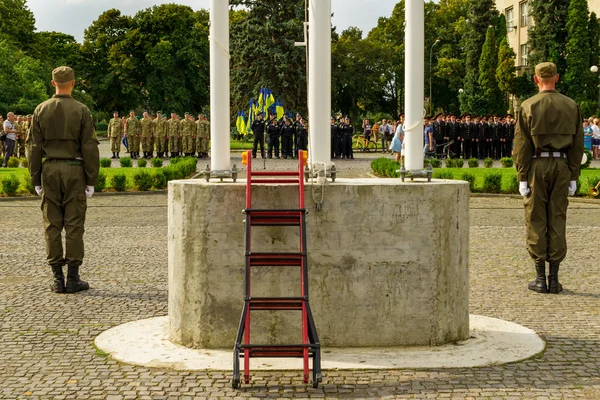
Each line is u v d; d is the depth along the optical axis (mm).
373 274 6535
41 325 7609
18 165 32281
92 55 82250
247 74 51281
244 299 5902
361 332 6570
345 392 5480
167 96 77312
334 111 87875
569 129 8945
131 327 7406
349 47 83375
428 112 88312
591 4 56906
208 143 40188
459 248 6684
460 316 6770
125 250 12414
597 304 8617
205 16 80750
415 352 6430
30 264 11234
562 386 5621
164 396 5434
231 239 6516
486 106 68812
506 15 71688
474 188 22641
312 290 6527
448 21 91188
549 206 9227
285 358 6285
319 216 6488
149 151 39062
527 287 9555
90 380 5801
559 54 55000
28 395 5469
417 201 6520
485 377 5820
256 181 6543
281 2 51688
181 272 6629
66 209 9227
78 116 9148
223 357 6332
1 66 74125
